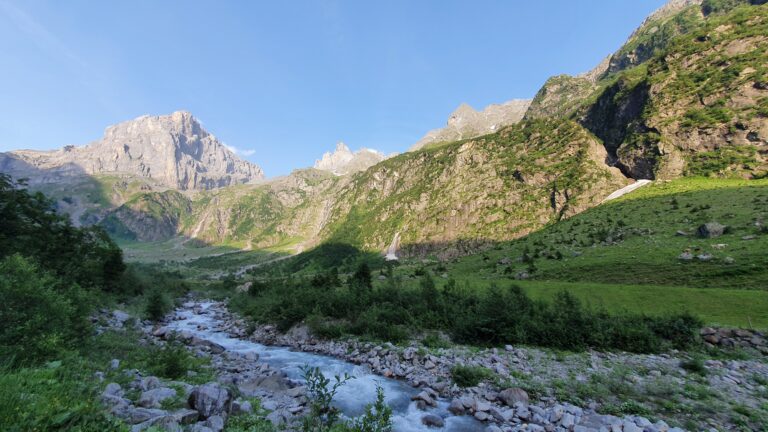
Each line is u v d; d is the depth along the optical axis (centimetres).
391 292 4956
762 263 5950
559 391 2203
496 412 1936
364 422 1023
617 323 3344
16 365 1275
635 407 1914
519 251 13025
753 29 19588
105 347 2306
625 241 10162
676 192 14675
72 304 2112
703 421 1762
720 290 4541
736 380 2355
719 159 16200
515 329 3381
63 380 1095
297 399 1955
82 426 828
